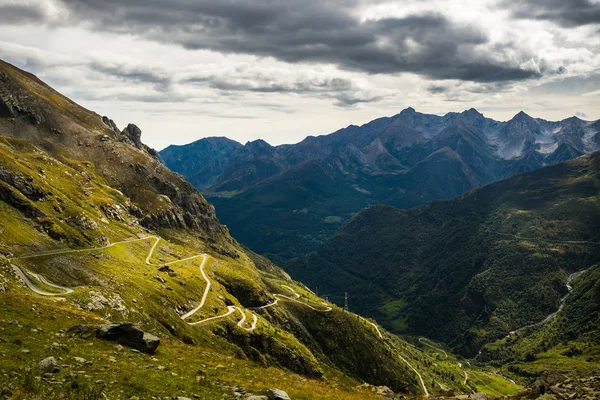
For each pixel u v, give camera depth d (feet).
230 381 171.32
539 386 164.14
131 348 194.90
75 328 205.36
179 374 166.30
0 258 451.53
